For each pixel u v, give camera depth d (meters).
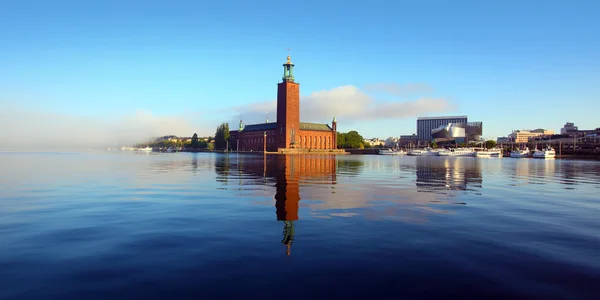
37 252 10.30
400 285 8.09
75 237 11.88
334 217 15.23
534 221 14.73
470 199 20.98
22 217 15.09
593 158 158.12
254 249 10.59
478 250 10.66
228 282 8.17
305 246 10.93
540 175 43.00
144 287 7.91
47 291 7.71
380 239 11.76
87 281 8.23
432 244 11.23
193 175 37.53
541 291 7.84
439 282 8.27
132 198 20.53
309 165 62.88
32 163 63.44
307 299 7.35
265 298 7.38
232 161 79.62
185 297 7.42
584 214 16.36
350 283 8.17
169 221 14.32
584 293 7.74
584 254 10.34
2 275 8.57
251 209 17.02
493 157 170.25
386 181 32.31
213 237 11.89
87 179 32.47
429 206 18.27
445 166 66.25
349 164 70.44
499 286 8.08
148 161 76.81
